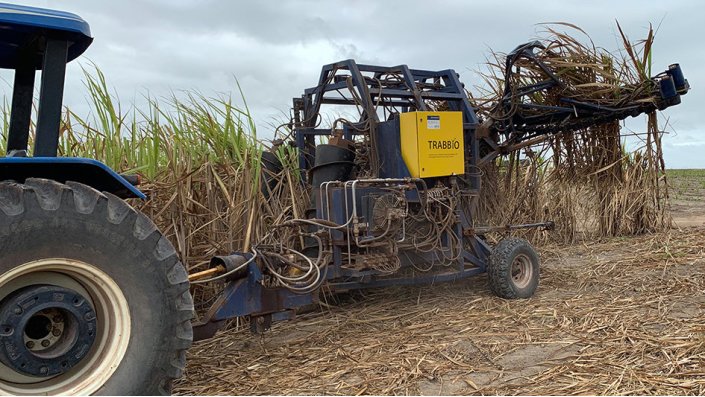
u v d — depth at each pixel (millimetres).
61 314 2699
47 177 2883
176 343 2877
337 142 5109
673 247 6680
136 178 3258
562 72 5887
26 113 3646
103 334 2812
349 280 4574
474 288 5465
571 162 7668
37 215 2574
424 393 3139
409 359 3633
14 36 3242
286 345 4051
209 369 3660
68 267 2674
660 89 5859
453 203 4977
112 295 2775
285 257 4016
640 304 4617
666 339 3736
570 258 6766
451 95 5344
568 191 7812
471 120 5379
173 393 3285
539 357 3611
